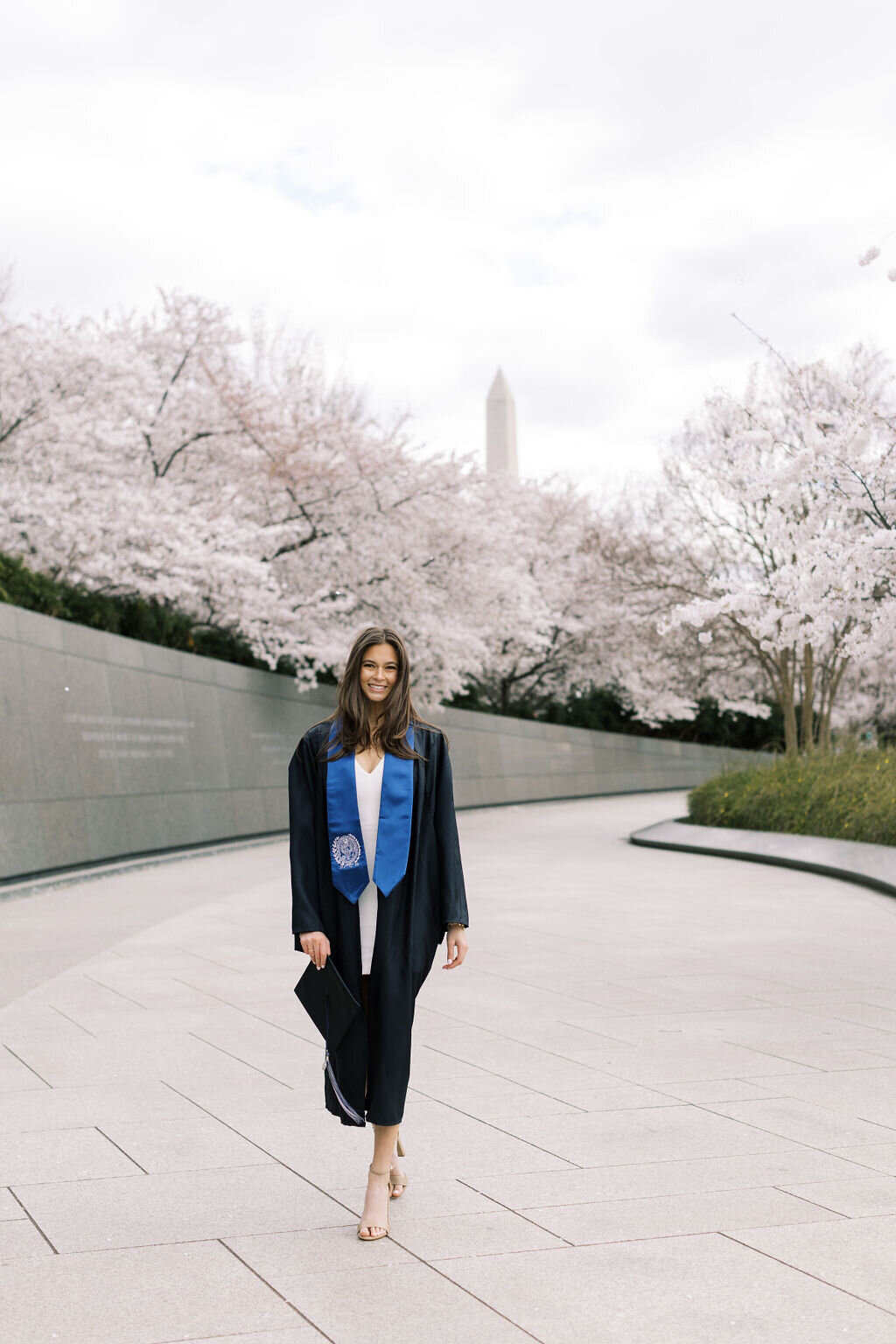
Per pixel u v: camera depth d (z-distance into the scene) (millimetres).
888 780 15492
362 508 21328
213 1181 3971
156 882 13273
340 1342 2867
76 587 16703
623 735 35719
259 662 21359
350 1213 3705
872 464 12125
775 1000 6855
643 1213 3676
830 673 24281
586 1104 4828
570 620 32625
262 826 19453
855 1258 3332
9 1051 5703
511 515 29891
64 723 14008
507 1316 3002
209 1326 2945
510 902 11289
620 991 7098
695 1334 2904
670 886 12562
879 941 8969
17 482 17484
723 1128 4520
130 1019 6371
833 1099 4906
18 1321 2971
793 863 14414
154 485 19859
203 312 20516
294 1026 6211
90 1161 4160
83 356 18250
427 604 22609
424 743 3799
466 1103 4844
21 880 12688
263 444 20281
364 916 3672
